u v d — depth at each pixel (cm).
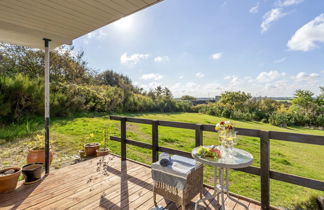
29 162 313
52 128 625
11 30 245
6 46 851
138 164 332
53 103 762
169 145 530
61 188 244
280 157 496
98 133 596
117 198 220
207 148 188
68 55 1150
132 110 1284
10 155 408
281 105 1395
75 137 546
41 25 253
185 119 1169
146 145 317
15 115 632
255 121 1305
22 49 912
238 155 182
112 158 344
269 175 197
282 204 252
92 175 285
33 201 212
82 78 1251
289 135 184
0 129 543
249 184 310
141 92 1791
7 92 629
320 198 232
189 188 183
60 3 193
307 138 174
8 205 203
